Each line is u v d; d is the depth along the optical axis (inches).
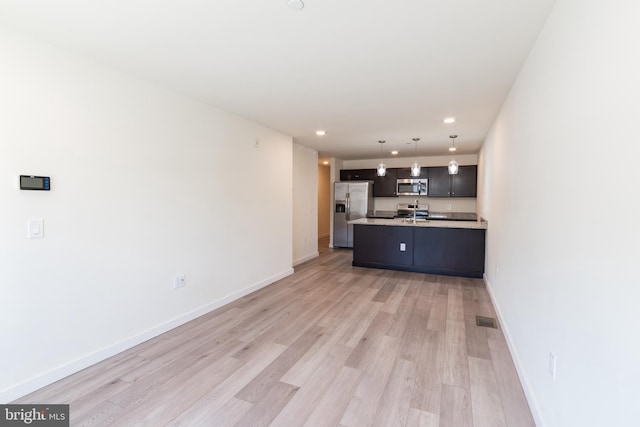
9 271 73.5
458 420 67.8
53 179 80.8
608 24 41.8
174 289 115.7
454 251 191.9
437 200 288.0
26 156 75.7
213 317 125.5
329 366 89.4
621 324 37.5
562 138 57.9
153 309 108.1
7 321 73.2
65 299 83.8
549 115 65.6
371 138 201.0
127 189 99.0
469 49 82.3
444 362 91.4
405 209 293.3
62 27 72.3
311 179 245.4
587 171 47.4
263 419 68.1
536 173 74.2
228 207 142.1
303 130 177.6
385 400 74.5
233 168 144.8
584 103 48.9
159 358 93.5
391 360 92.6
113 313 95.7
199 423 66.8
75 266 85.9
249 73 98.7
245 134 152.6
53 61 80.4
